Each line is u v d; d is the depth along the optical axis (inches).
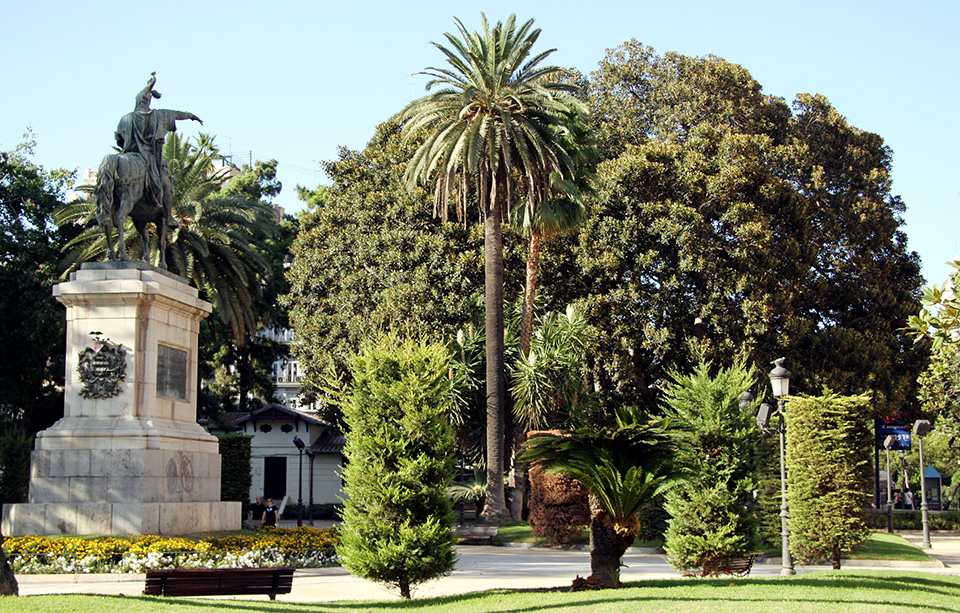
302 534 876.0
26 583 666.8
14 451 1285.7
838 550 837.2
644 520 1211.2
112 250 852.0
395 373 649.0
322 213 1861.5
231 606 502.6
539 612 494.0
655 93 1942.7
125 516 756.0
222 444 1480.1
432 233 1652.3
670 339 1565.0
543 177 1411.2
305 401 1847.9
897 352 1755.7
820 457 843.4
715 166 1659.7
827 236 1814.7
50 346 1514.5
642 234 1587.1
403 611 523.8
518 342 1569.9
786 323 1560.0
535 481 1270.9
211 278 1549.0
